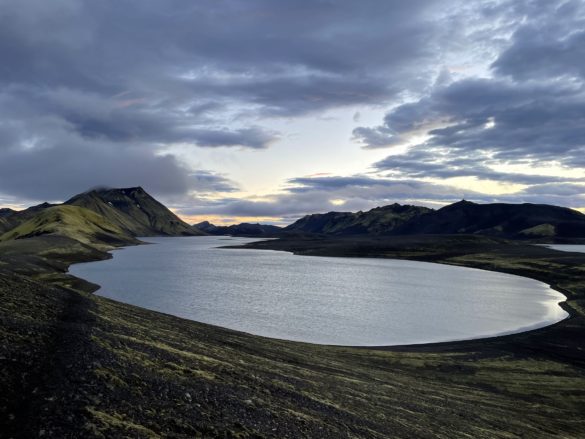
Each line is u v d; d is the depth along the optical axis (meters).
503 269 184.25
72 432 14.67
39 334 24.73
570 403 39.56
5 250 172.12
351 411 26.73
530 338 66.00
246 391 24.77
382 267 191.75
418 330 71.62
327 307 89.81
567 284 136.38
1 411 15.45
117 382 20.19
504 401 38.75
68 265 167.12
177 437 16.61
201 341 39.72
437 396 37.16
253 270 167.12
